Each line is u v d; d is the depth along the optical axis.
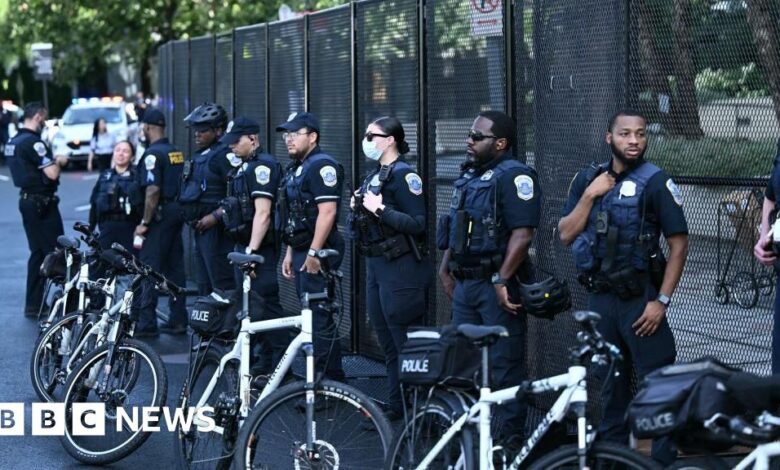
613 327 6.10
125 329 7.44
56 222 12.90
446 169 8.80
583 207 6.07
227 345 6.77
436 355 5.45
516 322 6.73
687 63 6.91
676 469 4.85
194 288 14.25
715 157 6.89
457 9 8.57
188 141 16.14
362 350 10.24
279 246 9.22
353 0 10.34
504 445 5.75
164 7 33.62
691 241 7.00
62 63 36.28
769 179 6.18
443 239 7.00
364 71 10.10
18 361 10.59
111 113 38.16
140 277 7.56
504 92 7.99
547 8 7.59
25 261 17.62
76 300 9.27
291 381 6.36
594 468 4.89
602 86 7.15
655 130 7.04
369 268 7.82
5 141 42.78
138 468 7.30
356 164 10.27
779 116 6.62
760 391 4.55
